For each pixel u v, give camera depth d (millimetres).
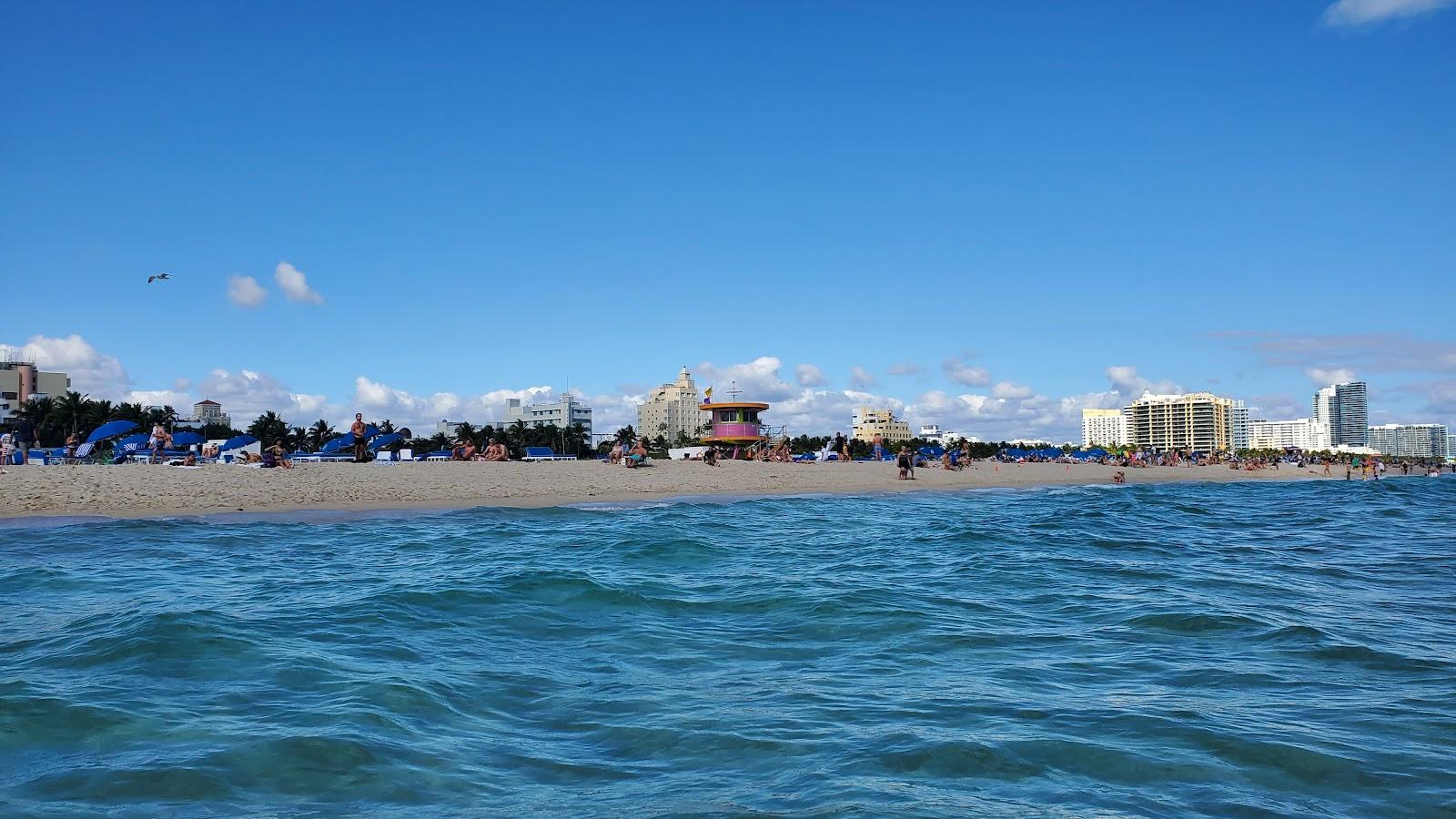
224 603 12500
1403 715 7707
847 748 6828
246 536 21969
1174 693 8469
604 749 6840
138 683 8328
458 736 7070
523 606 12812
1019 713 7758
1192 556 19688
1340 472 105375
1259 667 9516
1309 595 14312
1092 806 5668
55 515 25891
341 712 7543
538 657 9883
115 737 6852
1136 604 13320
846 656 10055
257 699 7902
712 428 100125
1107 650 10367
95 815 5391
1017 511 33438
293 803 5680
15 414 132750
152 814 5441
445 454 95375
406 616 11875
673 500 37531
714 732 7250
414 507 30984
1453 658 9922
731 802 5727
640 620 12062
